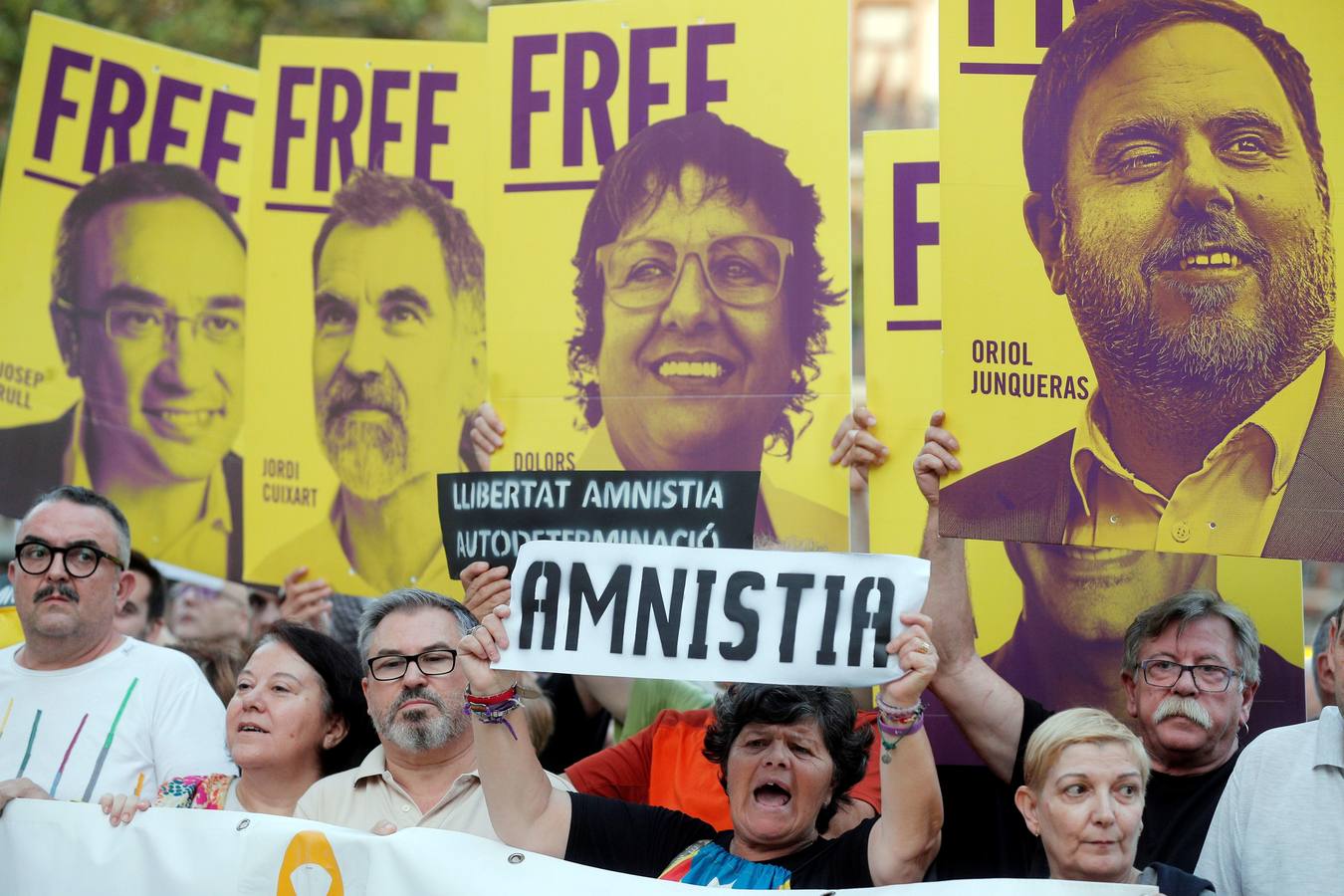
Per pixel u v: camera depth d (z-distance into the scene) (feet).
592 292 17.37
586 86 17.51
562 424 17.37
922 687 12.45
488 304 17.63
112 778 16.15
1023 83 14.71
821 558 12.91
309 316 19.53
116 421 20.43
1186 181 14.52
